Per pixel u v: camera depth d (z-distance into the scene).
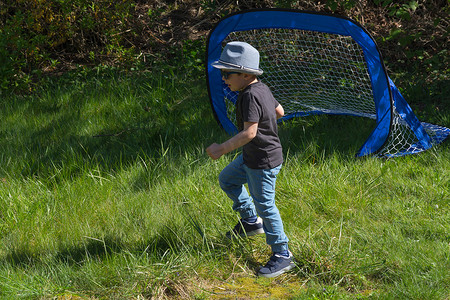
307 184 5.89
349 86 8.80
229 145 3.97
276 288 4.27
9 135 7.64
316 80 9.14
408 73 9.81
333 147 6.89
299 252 4.63
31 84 10.12
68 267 4.45
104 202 5.60
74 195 5.70
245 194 4.74
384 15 11.27
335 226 5.15
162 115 8.29
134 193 5.86
